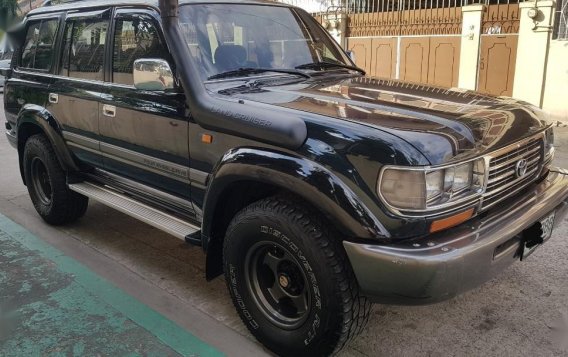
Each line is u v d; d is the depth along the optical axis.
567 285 3.62
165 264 4.08
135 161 3.67
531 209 2.85
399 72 12.89
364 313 2.65
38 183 4.90
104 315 3.31
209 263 3.18
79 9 4.22
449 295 2.41
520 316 3.26
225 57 3.40
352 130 2.48
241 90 3.18
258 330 2.94
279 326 2.85
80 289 3.64
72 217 4.77
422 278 2.32
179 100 3.16
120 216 5.13
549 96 10.34
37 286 3.68
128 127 3.60
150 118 3.39
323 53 4.05
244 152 2.74
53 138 4.34
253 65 3.52
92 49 4.00
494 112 2.88
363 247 2.39
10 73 5.09
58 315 3.30
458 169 2.48
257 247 2.85
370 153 2.39
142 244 4.46
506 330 3.12
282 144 2.59
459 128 2.56
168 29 3.17
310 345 2.70
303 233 2.56
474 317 3.27
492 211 2.78
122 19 3.70
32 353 2.91
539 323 3.18
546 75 10.30
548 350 2.92
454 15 11.66
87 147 4.11
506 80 11.09
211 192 2.93
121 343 3.01
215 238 3.14
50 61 4.51
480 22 11.10
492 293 3.54
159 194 3.68
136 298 3.54
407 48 12.62
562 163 7.04
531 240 2.88
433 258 2.32
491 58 11.20
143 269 3.99
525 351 2.92
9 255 4.20
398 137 2.40
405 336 3.09
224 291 3.66
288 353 2.83
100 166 4.10
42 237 4.59
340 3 13.75
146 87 3.19
